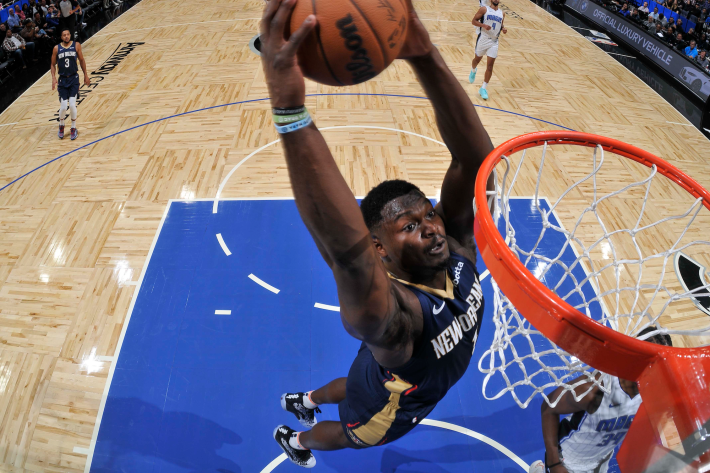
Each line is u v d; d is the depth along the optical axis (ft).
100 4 45.50
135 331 15.21
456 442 12.74
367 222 5.98
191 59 33.04
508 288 5.20
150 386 13.84
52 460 12.26
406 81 29.94
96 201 20.15
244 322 15.58
